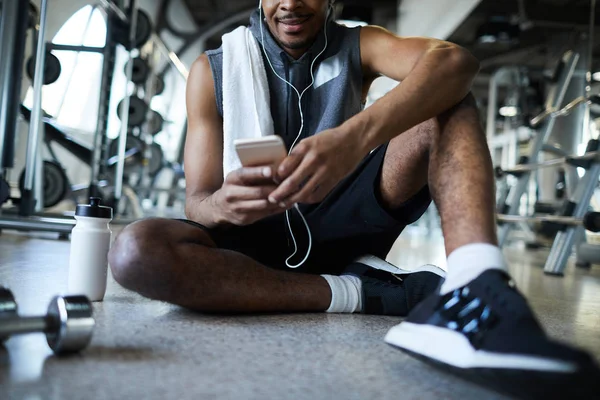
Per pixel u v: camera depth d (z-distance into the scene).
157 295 0.90
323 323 0.96
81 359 0.66
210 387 0.58
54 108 5.34
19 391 0.54
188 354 0.71
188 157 1.12
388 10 9.70
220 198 0.85
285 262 1.13
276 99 1.12
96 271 1.06
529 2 4.48
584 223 2.22
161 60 7.84
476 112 0.86
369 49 1.11
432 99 0.85
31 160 2.72
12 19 2.43
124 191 4.50
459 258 0.68
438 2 7.12
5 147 2.45
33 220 2.53
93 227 1.05
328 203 1.08
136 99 4.36
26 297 1.07
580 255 3.15
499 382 0.52
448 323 0.62
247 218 0.85
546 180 5.33
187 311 1.01
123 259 0.86
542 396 0.49
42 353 0.68
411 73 0.88
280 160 0.77
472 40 6.93
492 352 0.52
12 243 2.33
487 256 0.66
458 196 0.75
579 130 3.70
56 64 3.15
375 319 1.03
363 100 1.21
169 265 0.87
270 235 1.10
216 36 11.55
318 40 1.10
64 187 3.35
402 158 0.98
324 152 0.76
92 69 5.83
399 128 0.84
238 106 1.07
